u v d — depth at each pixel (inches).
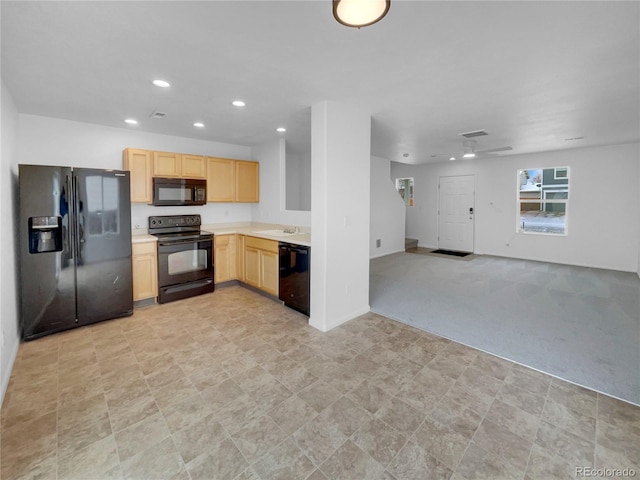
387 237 293.9
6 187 99.2
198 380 91.4
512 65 88.2
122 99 116.4
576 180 237.5
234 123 149.9
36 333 116.4
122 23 67.6
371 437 69.7
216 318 138.3
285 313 144.5
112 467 61.6
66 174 120.5
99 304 130.7
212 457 64.2
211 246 174.2
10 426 72.2
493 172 279.6
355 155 130.0
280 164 187.6
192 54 81.6
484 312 145.2
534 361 101.7
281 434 70.6
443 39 74.3
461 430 71.7
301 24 67.9
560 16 64.9
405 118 143.2
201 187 177.8
